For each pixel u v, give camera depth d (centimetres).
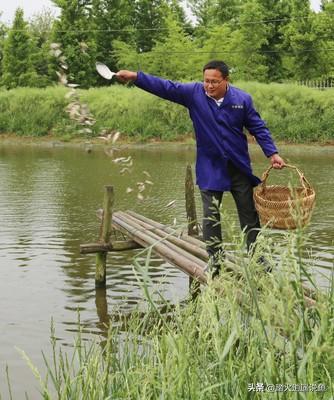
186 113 2973
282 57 3822
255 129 525
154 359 387
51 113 3116
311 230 988
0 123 3127
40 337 594
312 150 2528
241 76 3725
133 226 784
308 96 2925
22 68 3797
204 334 354
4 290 734
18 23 3847
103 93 3159
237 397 311
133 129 2917
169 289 716
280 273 318
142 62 3825
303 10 3644
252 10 3703
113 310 664
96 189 1480
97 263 753
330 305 328
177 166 1975
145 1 4181
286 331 295
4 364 532
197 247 649
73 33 3603
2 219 1121
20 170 1880
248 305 346
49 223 1087
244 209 539
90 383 371
